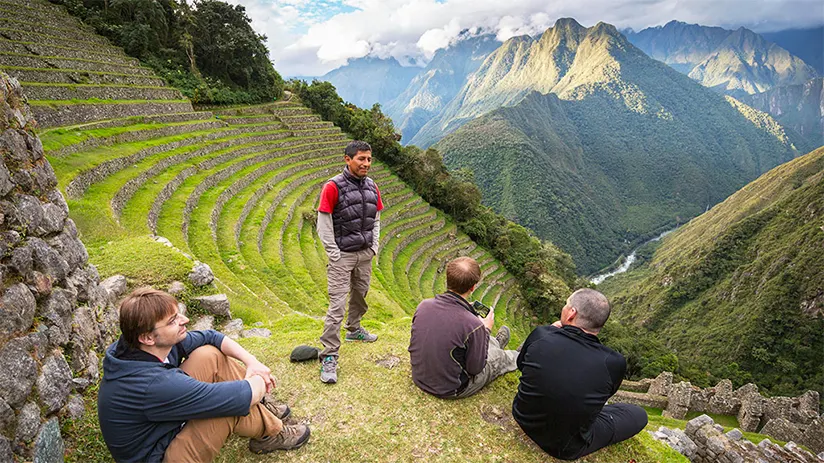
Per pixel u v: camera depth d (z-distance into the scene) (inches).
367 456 149.4
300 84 2027.6
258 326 332.8
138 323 106.2
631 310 3882.9
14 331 113.7
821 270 2714.1
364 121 2010.3
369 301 759.7
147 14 1349.7
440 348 168.6
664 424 695.7
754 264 3272.6
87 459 129.7
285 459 145.0
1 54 839.1
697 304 3447.3
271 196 1013.2
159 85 1234.6
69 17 1202.6
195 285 325.7
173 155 875.4
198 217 724.7
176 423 112.9
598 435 154.8
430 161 2124.8
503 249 1952.5
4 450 95.2
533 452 158.2
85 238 420.2
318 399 178.9
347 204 192.9
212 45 1572.3
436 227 1779.0
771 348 2623.0
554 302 1776.6
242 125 1396.4
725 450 316.8
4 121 140.7
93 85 936.3
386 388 187.6
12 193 134.4
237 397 114.4
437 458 150.9
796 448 356.5
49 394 122.1
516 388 193.6
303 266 770.2
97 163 649.0
